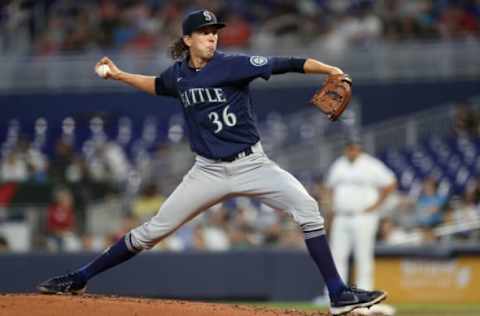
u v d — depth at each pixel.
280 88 76.94
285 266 49.75
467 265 49.62
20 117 77.94
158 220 24.70
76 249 52.84
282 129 74.81
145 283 50.06
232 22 80.69
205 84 23.52
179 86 24.06
